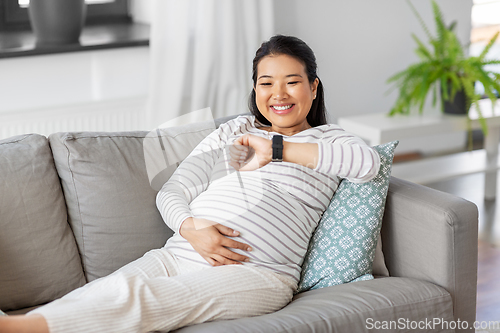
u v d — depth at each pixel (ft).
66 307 3.99
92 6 10.27
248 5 9.72
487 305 7.41
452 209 5.03
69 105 8.78
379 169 5.36
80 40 9.11
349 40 11.79
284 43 5.41
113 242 5.38
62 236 5.27
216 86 9.96
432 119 10.23
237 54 9.85
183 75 9.43
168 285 4.48
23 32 9.52
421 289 4.89
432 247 5.13
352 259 5.22
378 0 11.89
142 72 9.82
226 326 4.25
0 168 5.11
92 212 5.35
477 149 13.62
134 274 4.62
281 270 5.13
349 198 5.34
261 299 4.82
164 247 5.37
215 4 9.36
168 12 9.15
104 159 5.48
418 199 5.31
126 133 5.81
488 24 13.33
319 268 5.27
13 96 8.87
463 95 10.31
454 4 12.76
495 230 9.75
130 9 10.68
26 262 5.05
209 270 4.82
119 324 4.08
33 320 3.82
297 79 5.38
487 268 8.44
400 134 9.71
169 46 9.30
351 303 4.60
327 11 11.35
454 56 10.44
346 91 12.10
